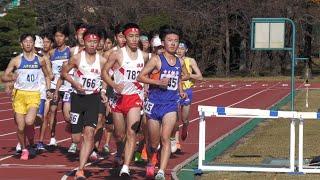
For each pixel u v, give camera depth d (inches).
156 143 451.2
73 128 499.5
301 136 490.6
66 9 2556.6
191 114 1096.8
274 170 493.7
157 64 435.2
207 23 2532.0
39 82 560.1
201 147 502.9
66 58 619.8
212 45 2618.1
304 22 2524.6
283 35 942.4
